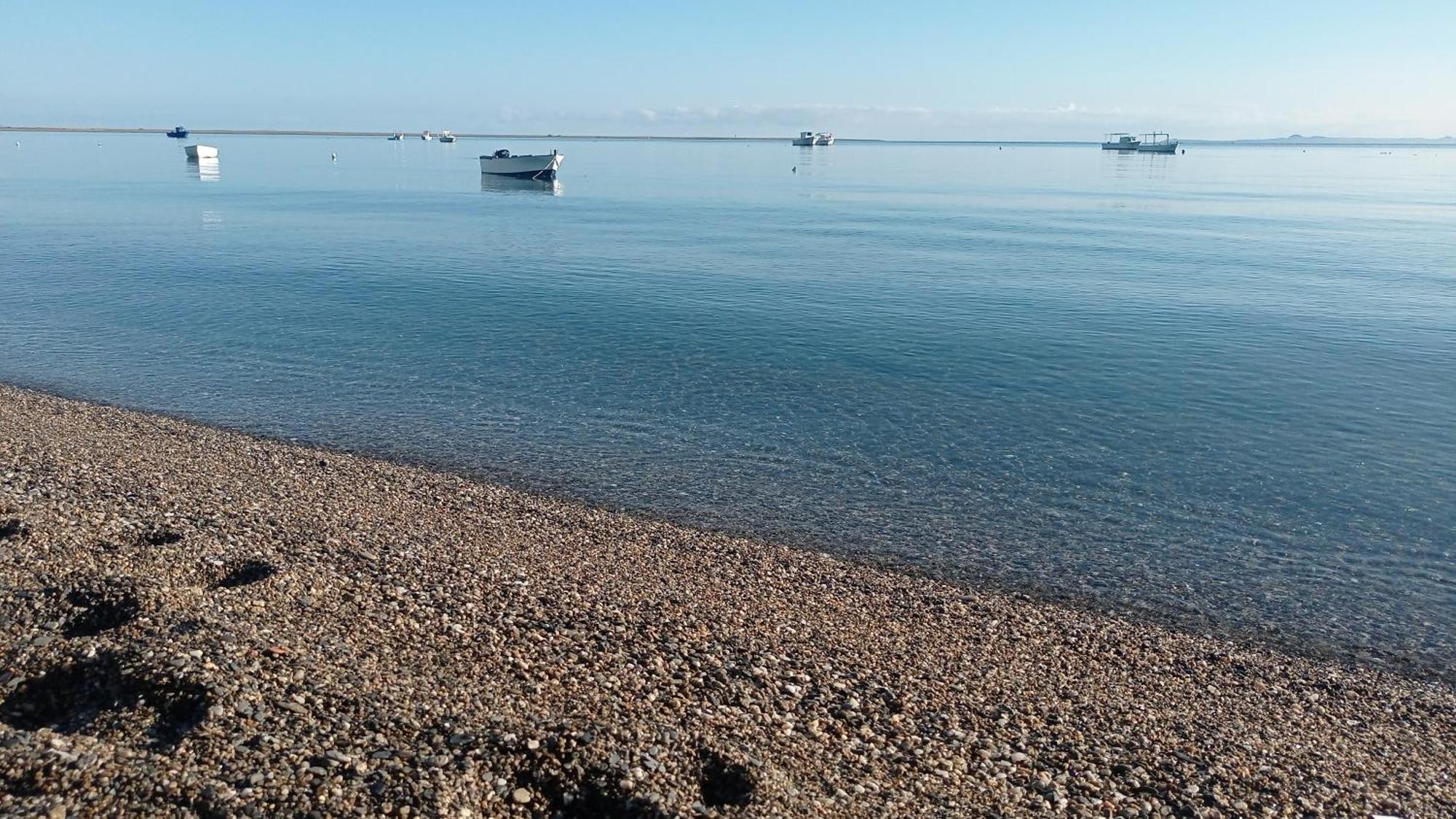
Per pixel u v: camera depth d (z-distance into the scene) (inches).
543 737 338.0
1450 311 1592.0
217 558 488.4
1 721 328.8
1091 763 390.6
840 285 1811.0
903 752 379.6
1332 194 5002.5
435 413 976.3
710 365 1194.0
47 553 462.9
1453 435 960.3
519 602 477.1
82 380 1073.5
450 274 1878.7
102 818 277.9
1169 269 2073.1
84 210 3147.1
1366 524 745.6
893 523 724.7
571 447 879.1
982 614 563.8
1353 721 465.7
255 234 2554.1
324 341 1298.0
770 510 740.0
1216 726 441.4
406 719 341.7
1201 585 636.7
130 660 354.3
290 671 361.7
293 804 291.0
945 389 1103.6
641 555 607.5
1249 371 1199.6
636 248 2353.6
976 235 2753.4
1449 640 573.0
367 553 524.7
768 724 384.2
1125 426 981.2
